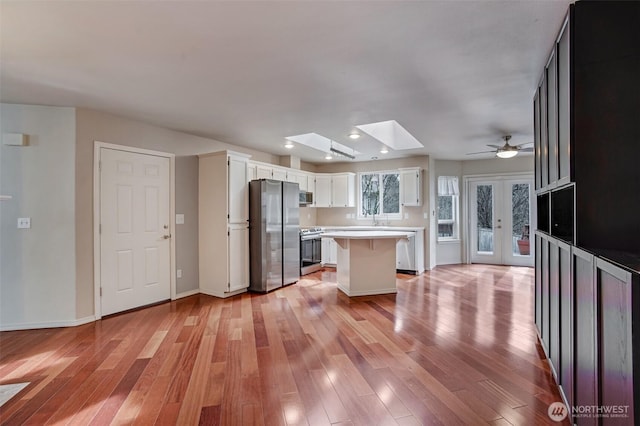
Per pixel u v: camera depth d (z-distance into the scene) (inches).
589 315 61.1
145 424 73.5
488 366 99.7
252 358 106.0
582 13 70.8
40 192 136.9
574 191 70.3
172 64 102.1
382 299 176.6
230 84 118.1
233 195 187.0
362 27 82.0
